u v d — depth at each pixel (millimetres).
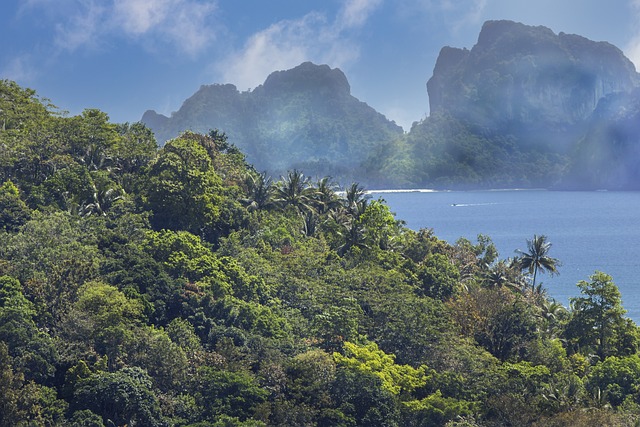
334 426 91688
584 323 130625
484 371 109625
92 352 92812
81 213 138250
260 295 123750
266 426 87938
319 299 126188
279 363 100188
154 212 143750
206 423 87125
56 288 100375
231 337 104875
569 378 109938
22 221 125000
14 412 80688
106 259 115125
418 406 98438
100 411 86938
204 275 120625
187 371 95750
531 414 100375
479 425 98625
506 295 141500
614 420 97375
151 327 102375
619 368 112688
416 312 121000
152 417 87438
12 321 90938
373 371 102750
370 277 134750
